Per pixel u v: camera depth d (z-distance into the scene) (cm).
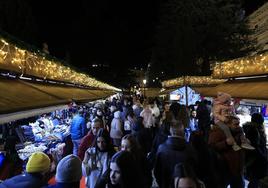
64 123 1253
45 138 883
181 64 3784
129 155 430
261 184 562
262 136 693
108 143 562
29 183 391
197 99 2108
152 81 5228
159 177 526
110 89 4472
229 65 973
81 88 1734
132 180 417
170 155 515
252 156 673
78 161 396
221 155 623
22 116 422
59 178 384
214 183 543
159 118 1210
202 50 3784
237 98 731
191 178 362
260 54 751
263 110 899
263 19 2755
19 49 648
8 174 530
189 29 3800
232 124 645
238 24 3644
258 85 753
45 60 873
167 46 4284
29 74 723
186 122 740
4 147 569
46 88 813
